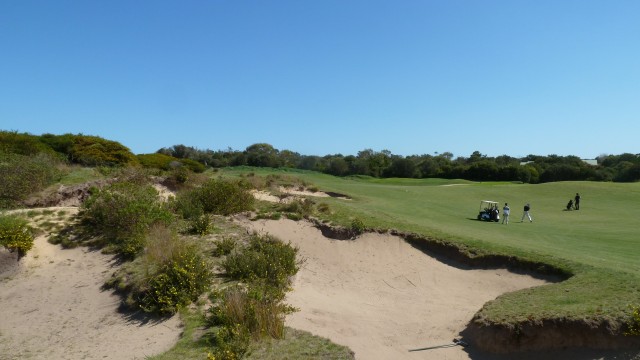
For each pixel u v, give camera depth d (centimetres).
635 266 1207
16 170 1694
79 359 870
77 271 1290
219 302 1005
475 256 1406
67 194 1741
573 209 3102
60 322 1046
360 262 1489
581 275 1140
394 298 1260
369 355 859
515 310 942
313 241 1605
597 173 7512
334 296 1245
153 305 1022
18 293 1189
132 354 867
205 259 1249
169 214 1549
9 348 937
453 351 912
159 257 1176
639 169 7244
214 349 821
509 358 866
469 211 2833
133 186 1773
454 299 1224
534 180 7538
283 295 1082
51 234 1449
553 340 850
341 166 7912
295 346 848
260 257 1209
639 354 779
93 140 3091
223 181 2027
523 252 1345
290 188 3033
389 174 8100
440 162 8844
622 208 3117
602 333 819
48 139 3020
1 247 1284
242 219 1700
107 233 1444
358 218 1723
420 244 1549
